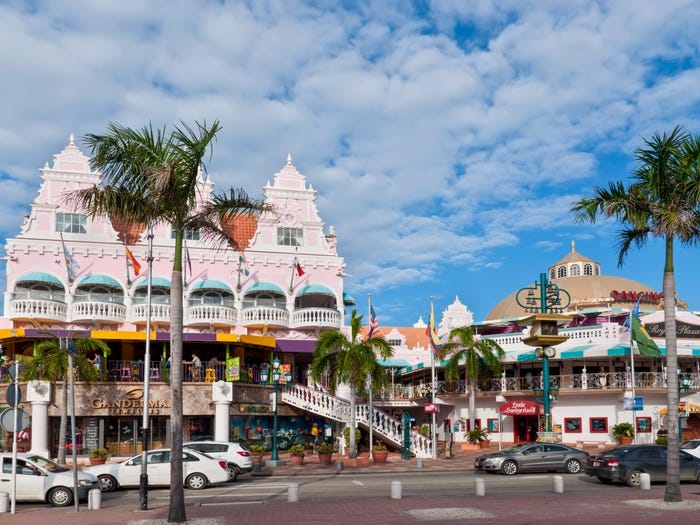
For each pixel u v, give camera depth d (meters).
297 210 51.69
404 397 61.22
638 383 48.97
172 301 19.06
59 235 46.09
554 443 33.12
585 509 19.89
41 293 45.47
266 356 48.28
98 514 20.23
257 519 18.55
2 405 40.31
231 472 30.05
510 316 77.00
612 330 51.69
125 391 39.91
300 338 49.28
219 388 40.62
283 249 50.62
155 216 20.09
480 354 52.94
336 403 43.75
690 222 21.22
